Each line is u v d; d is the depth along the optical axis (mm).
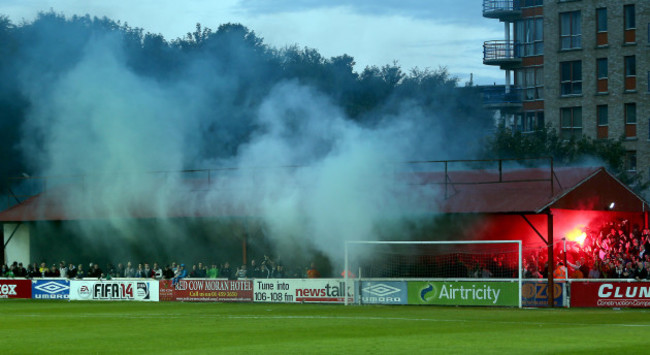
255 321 36719
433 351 24516
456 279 47906
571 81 99062
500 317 38531
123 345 26750
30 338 29219
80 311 44844
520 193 55062
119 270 67750
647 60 94000
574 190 54219
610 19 96188
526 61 103250
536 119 102438
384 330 31594
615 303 45750
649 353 23953
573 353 23922
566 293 46344
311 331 31344
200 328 33031
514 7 104062
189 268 66875
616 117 95875
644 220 60594
